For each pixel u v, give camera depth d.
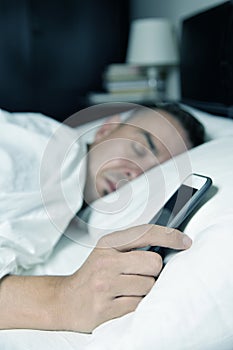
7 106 2.39
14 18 2.30
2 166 0.72
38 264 0.68
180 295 0.44
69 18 2.35
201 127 0.93
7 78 2.36
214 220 0.50
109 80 2.00
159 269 0.49
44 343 0.50
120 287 0.48
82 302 0.50
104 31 2.39
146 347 0.42
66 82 2.41
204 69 1.37
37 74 2.38
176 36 1.92
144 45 1.84
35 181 0.71
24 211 0.66
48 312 0.52
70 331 0.51
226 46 1.16
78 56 2.39
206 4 1.63
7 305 0.53
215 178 0.57
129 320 0.45
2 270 0.59
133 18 2.59
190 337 0.42
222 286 0.43
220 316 0.43
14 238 0.63
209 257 0.45
